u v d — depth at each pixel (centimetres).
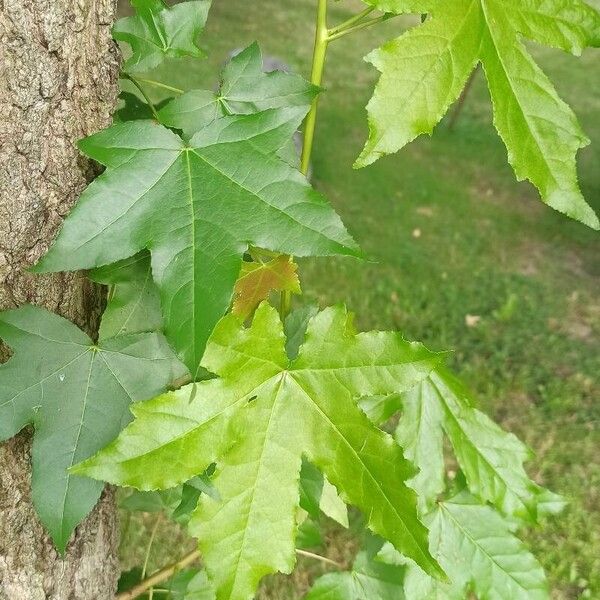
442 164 155
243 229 19
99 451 20
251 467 22
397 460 22
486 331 103
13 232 23
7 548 27
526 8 23
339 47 219
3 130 22
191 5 24
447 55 21
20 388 22
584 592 71
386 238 123
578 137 22
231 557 21
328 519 74
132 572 37
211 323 18
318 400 22
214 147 21
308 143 27
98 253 20
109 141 20
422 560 22
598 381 97
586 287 117
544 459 85
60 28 22
